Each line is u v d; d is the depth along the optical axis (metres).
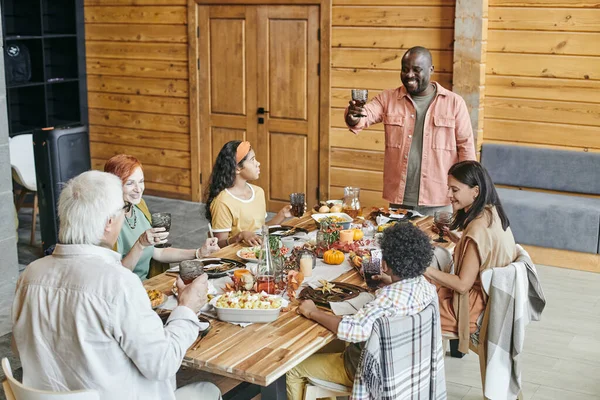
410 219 4.33
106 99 7.99
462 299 3.33
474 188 3.33
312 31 6.68
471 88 5.98
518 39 5.93
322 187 6.91
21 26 7.72
